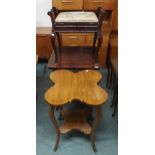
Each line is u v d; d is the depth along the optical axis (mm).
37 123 2080
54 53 2318
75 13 2215
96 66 2080
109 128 2033
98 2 2834
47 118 2150
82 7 2854
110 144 1852
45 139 1897
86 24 2031
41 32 3041
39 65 3158
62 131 1795
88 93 1677
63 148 1810
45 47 3061
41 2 3166
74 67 2059
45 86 2654
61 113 2061
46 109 2277
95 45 2451
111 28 2994
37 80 2777
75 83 1793
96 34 2277
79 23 2027
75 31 2055
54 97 1631
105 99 1620
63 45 2824
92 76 1892
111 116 2191
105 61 3064
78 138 1916
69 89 1719
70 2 2822
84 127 1841
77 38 2943
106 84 2666
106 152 1772
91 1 2826
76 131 1977
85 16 2090
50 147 1817
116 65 2195
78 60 2203
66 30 2053
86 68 2066
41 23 3285
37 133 1962
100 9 2293
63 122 1963
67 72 1944
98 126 2053
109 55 2959
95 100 1608
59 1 2818
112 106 2297
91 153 1764
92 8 2859
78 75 1904
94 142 1793
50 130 2000
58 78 1857
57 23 2029
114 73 2143
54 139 1896
